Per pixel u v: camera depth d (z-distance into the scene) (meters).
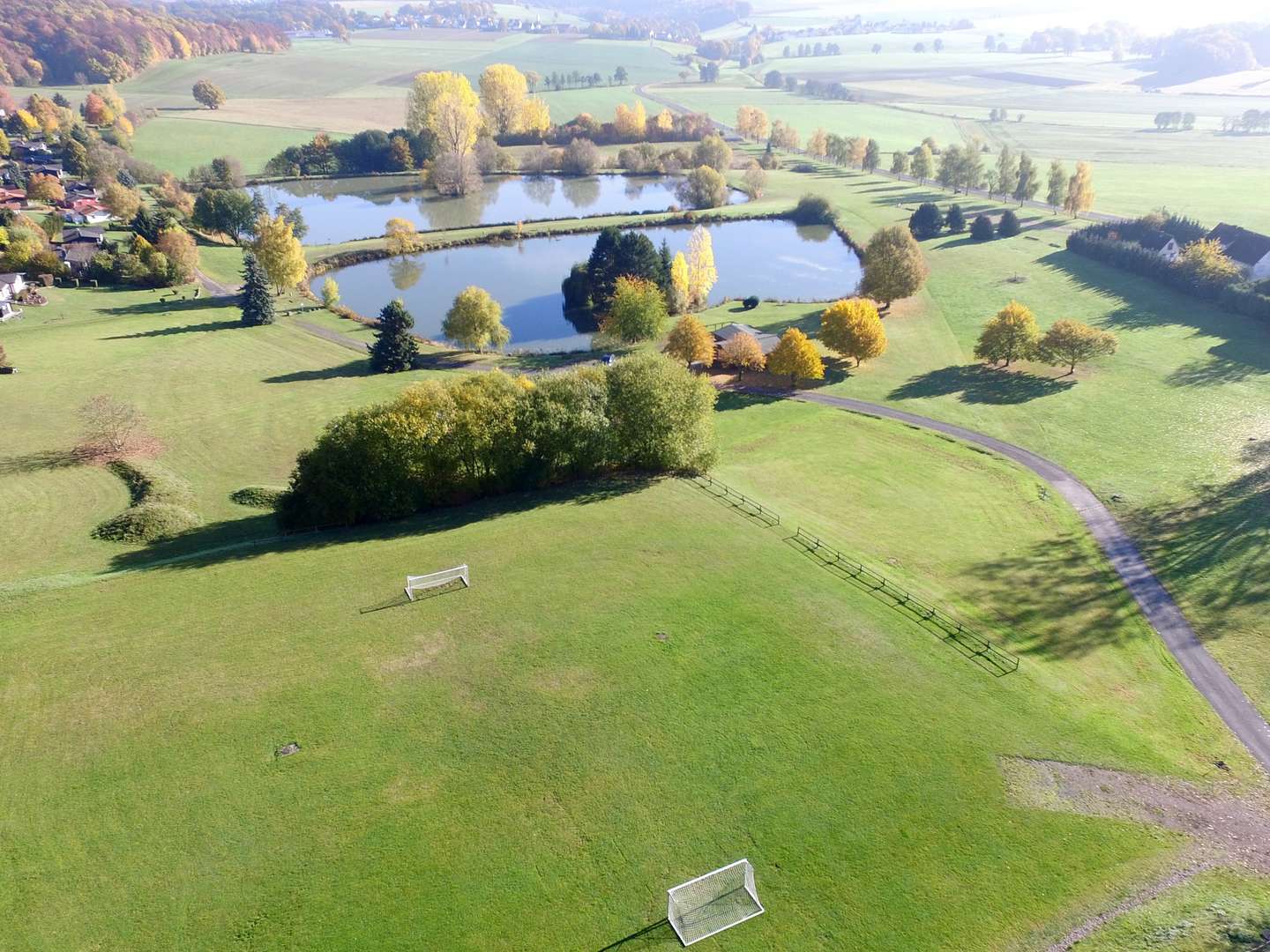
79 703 41.22
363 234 190.62
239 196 175.38
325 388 103.31
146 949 29.78
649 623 49.50
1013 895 33.31
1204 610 56.59
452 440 65.31
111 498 71.38
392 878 32.94
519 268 168.25
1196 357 108.12
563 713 41.81
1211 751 43.41
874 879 33.84
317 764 38.06
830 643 48.88
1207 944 30.91
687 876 33.66
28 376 100.56
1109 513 71.50
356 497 63.56
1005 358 108.69
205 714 40.78
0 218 149.25
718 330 120.62
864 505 72.56
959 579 59.88
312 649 46.22
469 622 49.06
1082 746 42.06
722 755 39.81
